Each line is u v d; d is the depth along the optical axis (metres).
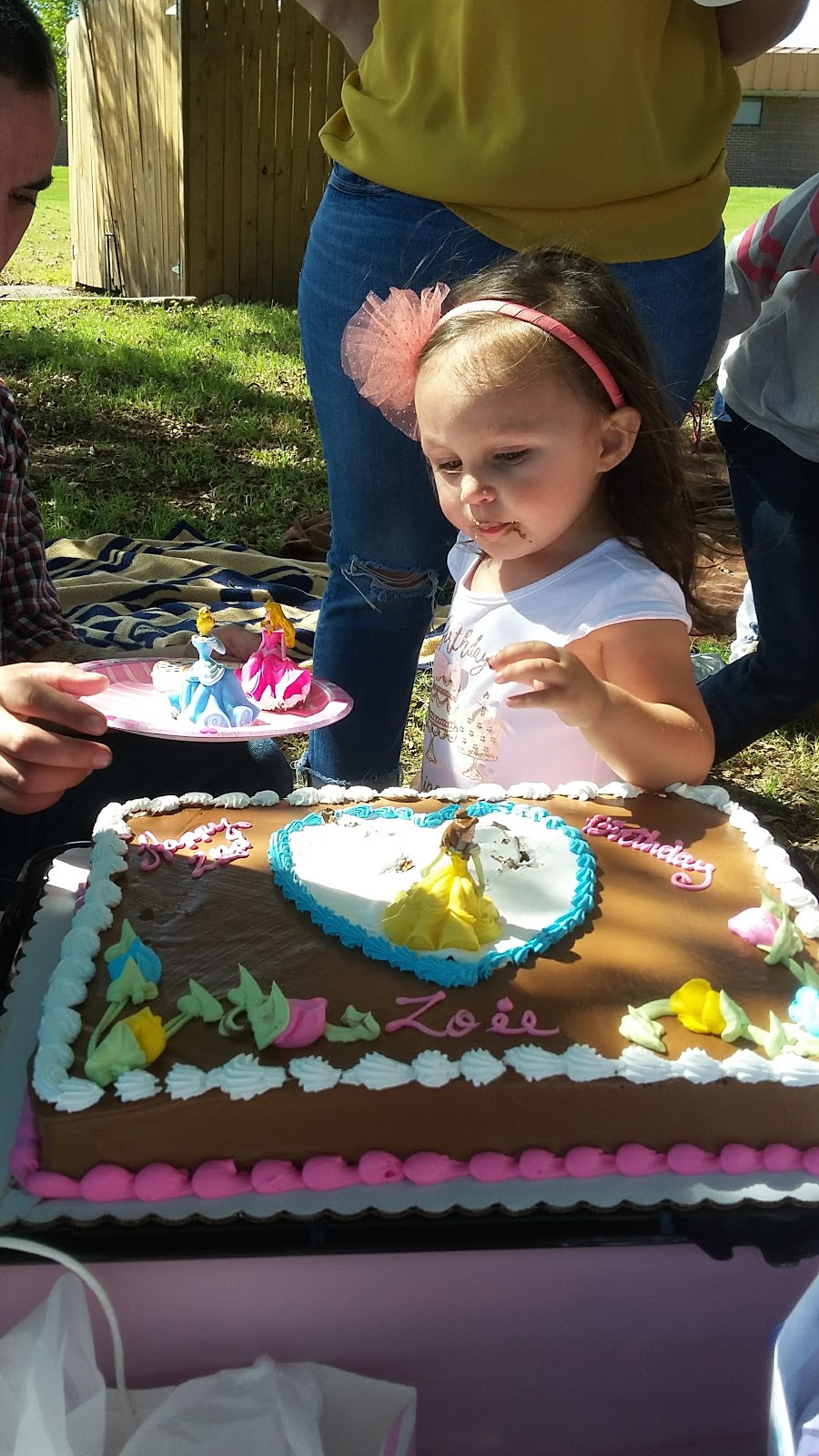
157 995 1.36
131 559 4.77
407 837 1.70
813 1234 1.21
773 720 3.26
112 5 10.64
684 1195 1.24
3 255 2.28
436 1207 1.21
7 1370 1.13
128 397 7.27
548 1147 1.27
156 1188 1.21
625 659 1.99
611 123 2.19
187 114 10.07
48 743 1.52
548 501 1.93
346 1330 1.25
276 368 8.19
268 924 1.50
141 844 1.68
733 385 2.89
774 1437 1.16
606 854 1.68
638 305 2.29
